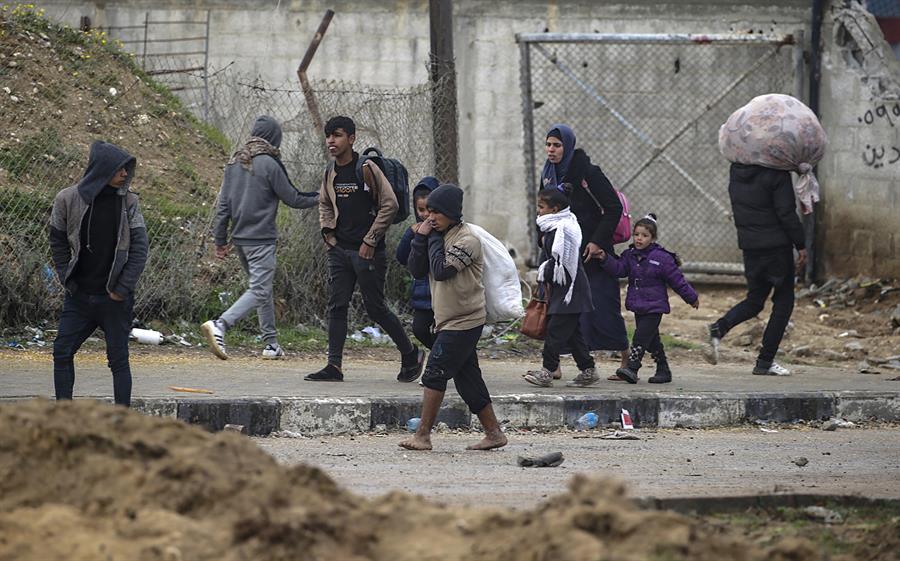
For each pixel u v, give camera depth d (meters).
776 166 44.00
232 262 49.06
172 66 68.69
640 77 64.75
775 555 17.03
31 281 44.28
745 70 64.12
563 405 36.81
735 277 64.75
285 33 67.56
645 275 41.34
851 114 62.16
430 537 16.41
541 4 64.88
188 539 15.59
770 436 36.19
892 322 55.09
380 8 66.69
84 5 69.88
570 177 40.91
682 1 64.31
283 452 30.39
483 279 35.91
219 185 55.31
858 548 20.41
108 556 15.24
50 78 57.22
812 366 48.69
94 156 29.12
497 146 65.44
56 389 29.81
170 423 18.39
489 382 40.56
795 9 63.91
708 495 24.09
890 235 60.53
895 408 39.97
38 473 17.08
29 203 46.75
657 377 41.78
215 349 40.22
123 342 29.98
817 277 63.53
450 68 50.97
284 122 51.72
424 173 50.91
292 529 15.72
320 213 39.34
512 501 24.02
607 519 15.93
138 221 29.75
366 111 50.78
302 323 48.94
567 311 39.06
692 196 64.94
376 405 35.12
